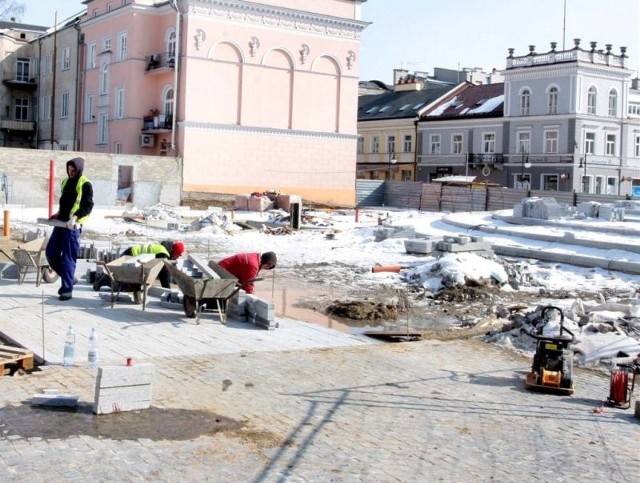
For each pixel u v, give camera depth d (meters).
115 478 5.78
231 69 51.78
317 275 19.95
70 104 62.88
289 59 53.88
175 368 9.12
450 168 72.00
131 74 53.72
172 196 49.69
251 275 12.57
